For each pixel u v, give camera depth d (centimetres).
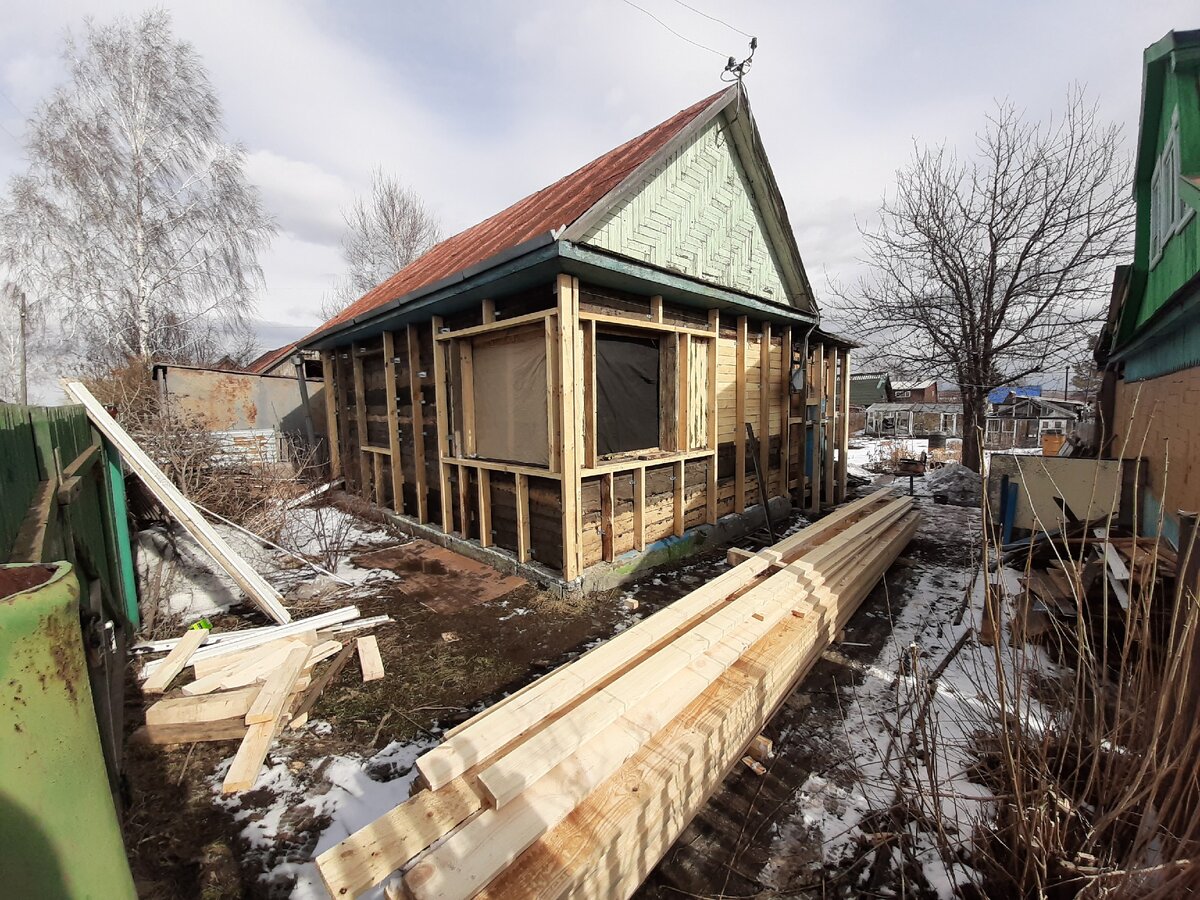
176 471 538
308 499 707
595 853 136
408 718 258
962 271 1011
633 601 396
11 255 1164
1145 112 409
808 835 189
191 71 1269
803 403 723
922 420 2983
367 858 126
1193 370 348
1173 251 381
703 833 191
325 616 359
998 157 979
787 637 262
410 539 581
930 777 171
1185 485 358
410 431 604
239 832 189
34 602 61
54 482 211
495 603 400
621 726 181
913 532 559
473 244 634
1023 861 157
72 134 1175
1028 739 185
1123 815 155
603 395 445
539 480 437
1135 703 160
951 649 324
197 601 397
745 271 586
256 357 1862
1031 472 505
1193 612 132
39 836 60
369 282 2184
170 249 1280
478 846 129
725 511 588
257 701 243
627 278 398
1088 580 286
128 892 71
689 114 530
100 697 177
